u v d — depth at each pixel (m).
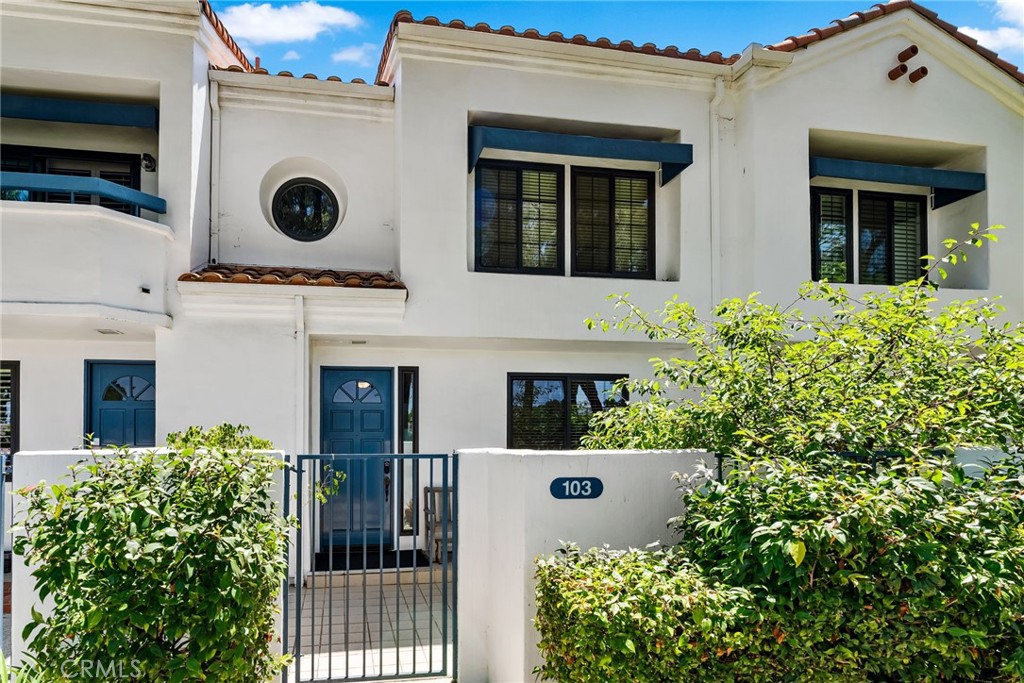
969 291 9.82
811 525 3.55
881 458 4.48
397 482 9.49
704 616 3.46
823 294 5.80
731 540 3.91
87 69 8.05
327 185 9.68
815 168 9.55
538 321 8.86
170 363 7.94
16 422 8.92
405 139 8.64
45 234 7.16
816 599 3.53
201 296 7.91
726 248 9.48
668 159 9.11
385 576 8.40
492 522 5.16
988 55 10.01
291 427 8.09
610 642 3.55
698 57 9.56
